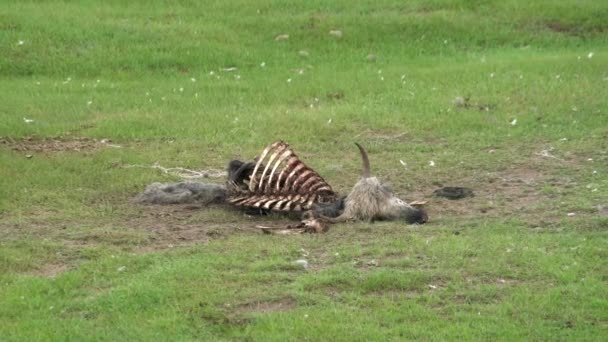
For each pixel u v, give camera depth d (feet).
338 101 82.58
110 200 56.90
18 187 58.08
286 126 74.08
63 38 98.94
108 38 99.81
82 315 39.86
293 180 54.49
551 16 109.91
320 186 54.54
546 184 59.11
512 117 75.66
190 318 39.19
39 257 46.21
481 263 44.60
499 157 65.98
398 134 72.95
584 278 42.98
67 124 75.61
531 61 92.94
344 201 52.34
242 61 96.78
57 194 57.26
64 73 93.40
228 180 56.44
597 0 113.39
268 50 99.60
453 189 57.21
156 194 56.34
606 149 67.10
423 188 59.36
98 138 72.43
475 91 82.94
